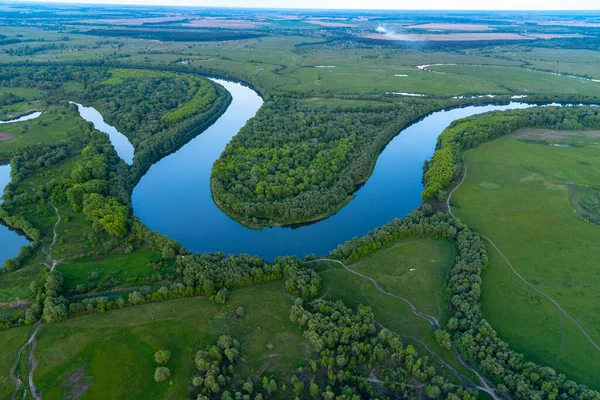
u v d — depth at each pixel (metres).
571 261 138.62
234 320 114.19
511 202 175.12
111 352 104.31
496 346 102.19
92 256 139.12
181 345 106.69
